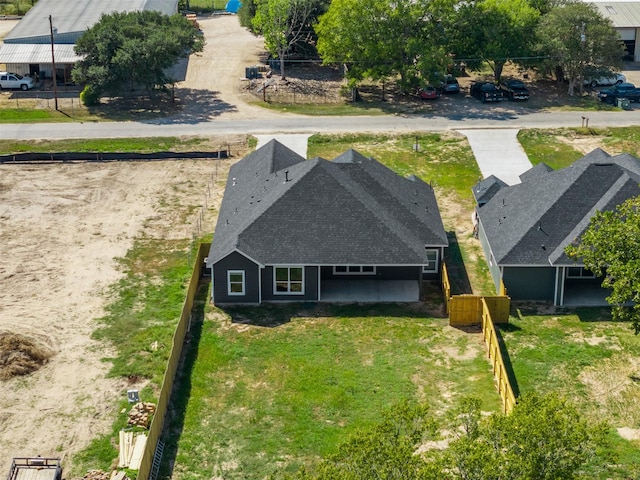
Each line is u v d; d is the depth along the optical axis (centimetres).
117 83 8106
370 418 3588
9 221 5628
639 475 3206
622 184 4634
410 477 2344
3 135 7344
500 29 8506
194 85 8925
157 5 10569
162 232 5516
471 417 2659
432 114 7981
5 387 3803
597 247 3812
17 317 4400
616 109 8075
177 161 6838
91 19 9606
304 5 9038
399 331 4300
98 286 4775
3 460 3331
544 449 2411
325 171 4809
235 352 4100
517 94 8356
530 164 6762
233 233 4672
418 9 8244
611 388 3784
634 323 3691
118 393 3769
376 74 8331
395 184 5278
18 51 8875
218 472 3275
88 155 6838
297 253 4522
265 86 8594
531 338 4212
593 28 8325
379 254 4541
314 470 3281
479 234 5344
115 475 3197
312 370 3947
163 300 4628
